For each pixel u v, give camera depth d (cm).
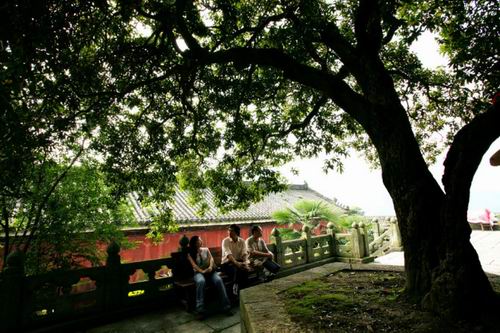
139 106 627
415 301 244
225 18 457
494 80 382
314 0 354
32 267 600
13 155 336
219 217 1337
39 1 277
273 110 750
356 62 341
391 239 1215
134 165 601
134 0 360
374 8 318
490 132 223
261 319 236
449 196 237
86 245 689
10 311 435
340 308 249
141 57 419
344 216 1400
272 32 390
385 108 295
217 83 586
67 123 388
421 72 609
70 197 629
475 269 221
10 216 598
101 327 494
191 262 575
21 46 289
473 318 205
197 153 688
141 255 1152
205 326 493
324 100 554
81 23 339
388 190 288
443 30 425
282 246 820
